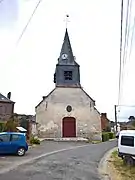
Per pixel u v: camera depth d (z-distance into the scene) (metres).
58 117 36.16
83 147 25.83
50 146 25.89
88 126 36.28
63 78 37.69
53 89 36.91
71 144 29.45
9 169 12.42
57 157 17.42
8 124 26.88
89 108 36.75
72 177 11.15
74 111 36.44
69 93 36.97
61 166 13.85
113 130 58.34
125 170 14.20
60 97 36.72
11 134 18.14
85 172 12.54
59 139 34.19
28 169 12.57
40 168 12.97
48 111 36.25
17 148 17.84
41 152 20.22
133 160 15.79
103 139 37.81
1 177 10.55
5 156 17.34
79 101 36.84
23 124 31.17
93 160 16.89
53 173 11.84
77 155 18.98
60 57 38.97
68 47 39.72
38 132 35.62
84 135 35.97
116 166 15.30
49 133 35.69
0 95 47.34
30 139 27.50
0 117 36.91
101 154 20.34
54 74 39.66
